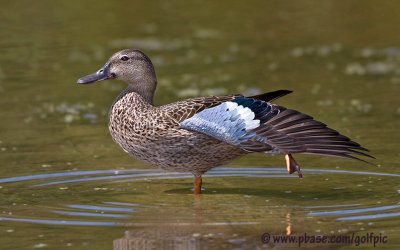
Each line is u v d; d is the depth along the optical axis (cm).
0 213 1065
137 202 1133
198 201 1139
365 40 2438
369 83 1941
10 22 2586
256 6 2941
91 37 2459
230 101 1105
